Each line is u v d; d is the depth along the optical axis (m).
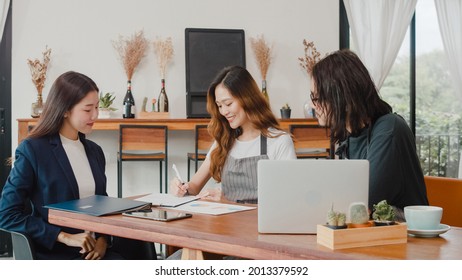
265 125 2.38
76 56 4.72
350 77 1.75
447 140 5.47
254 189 2.29
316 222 1.43
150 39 4.86
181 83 4.91
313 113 4.98
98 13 4.77
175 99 4.89
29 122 4.24
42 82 4.53
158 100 4.77
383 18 5.07
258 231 1.45
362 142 1.85
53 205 1.82
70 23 4.71
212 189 2.24
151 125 4.29
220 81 2.37
